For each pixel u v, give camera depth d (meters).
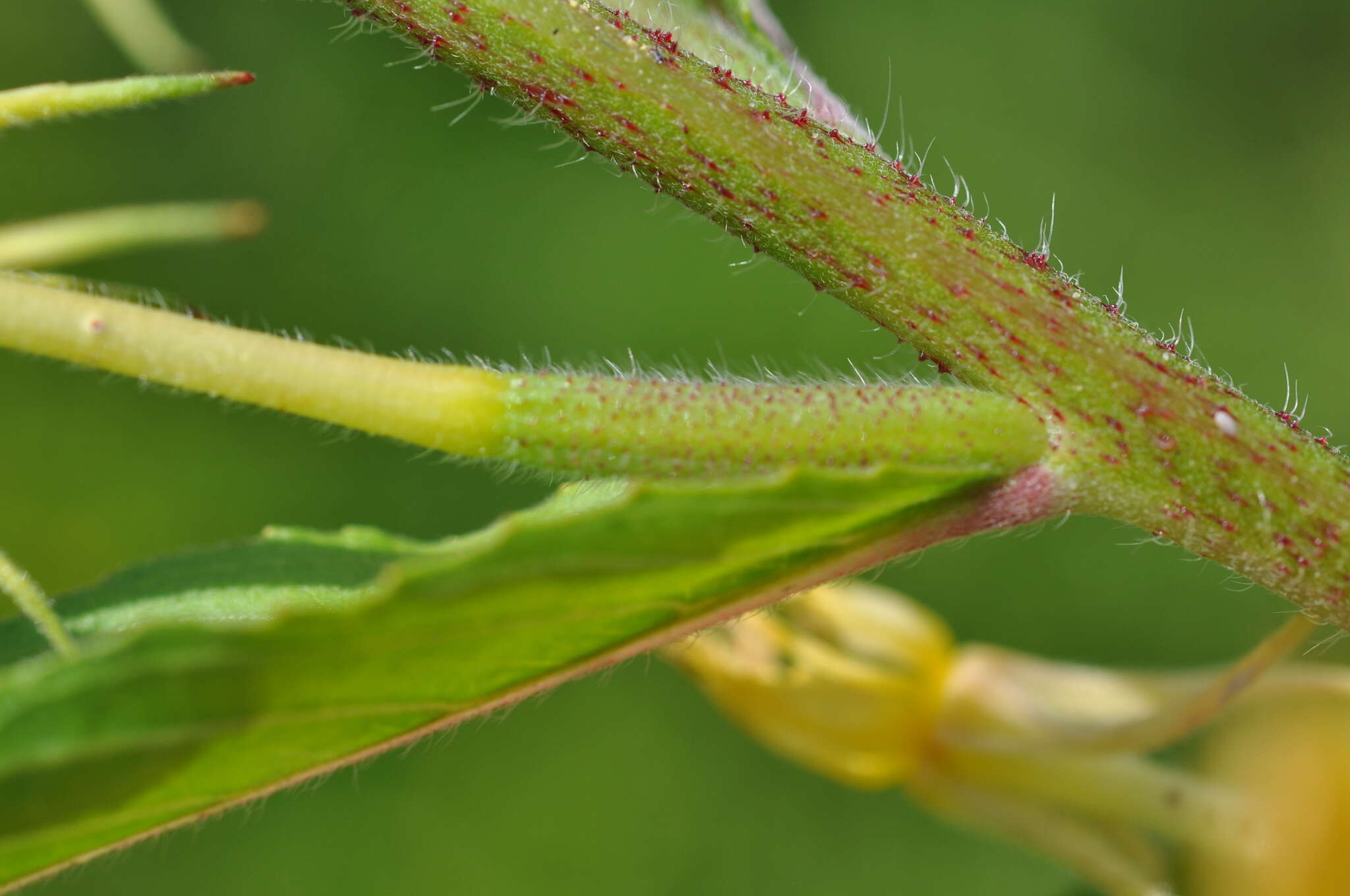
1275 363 0.35
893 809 0.29
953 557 0.32
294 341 0.11
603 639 0.11
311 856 0.29
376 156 0.35
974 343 0.11
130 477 0.31
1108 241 0.36
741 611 0.11
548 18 0.11
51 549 0.31
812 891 0.29
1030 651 0.31
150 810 0.10
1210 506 0.11
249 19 0.36
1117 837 0.13
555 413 0.11
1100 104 0.37
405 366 0.11
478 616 0.10
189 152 0.34
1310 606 0.11
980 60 0.38
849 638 0.14
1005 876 0.28
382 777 0.30
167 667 0.10
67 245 0.12
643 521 0.10
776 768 0.30
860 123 0.12
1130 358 0.11
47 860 0.10
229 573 0.11
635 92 0.11
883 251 0.11
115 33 0.13
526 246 0.35
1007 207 0.36
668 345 0.34
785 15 0.38
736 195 0.11
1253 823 0.13
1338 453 0.11
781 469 0.11
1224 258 0.36
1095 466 0.11
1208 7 0.38
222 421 0.32
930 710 0.14
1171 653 0.31
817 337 0.34
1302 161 0.37
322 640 0.10
